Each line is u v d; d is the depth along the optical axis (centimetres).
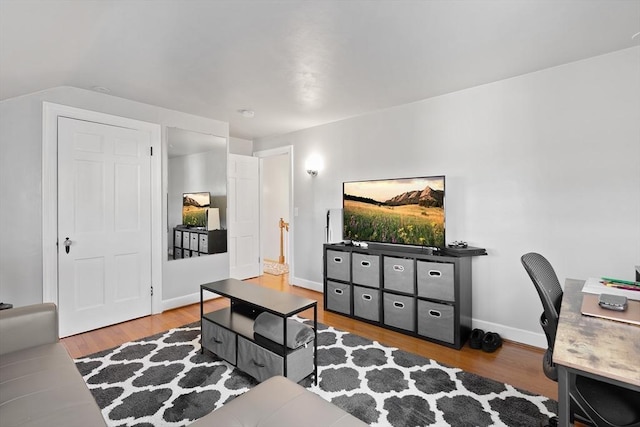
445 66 256
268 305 214
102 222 318
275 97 329
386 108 365
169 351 266
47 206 284
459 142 312
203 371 234
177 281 382
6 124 271
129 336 298
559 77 257
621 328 121
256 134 502
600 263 243
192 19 184
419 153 339
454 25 195
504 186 286
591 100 244
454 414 186
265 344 210
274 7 174
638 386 85
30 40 189
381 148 373
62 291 293
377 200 353
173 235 377
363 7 175
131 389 211
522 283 279
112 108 325
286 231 681
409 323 303
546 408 191
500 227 288
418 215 321
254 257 543
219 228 426
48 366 155
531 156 272
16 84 250
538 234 269
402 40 213
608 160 239
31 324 179
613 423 109
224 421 119
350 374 230
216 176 421
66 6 160
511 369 238
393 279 313
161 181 365
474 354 264
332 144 426
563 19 189
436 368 239
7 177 271
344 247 354
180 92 313
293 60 243
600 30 203
